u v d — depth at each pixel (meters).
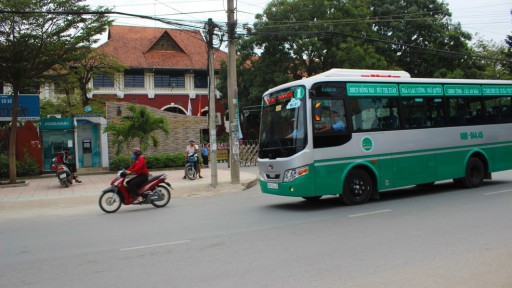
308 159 10.44
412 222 8.75
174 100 39.91
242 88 36.06
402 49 36.53
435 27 34.81
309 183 10.42
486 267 5.73
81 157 25.27
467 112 13.44
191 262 6.41
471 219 8.83
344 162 10.94
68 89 27.30
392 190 14.09
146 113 21.64
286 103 11.09
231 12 17.25
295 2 31.62
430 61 36.06
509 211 9.56
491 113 14.03
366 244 7.12
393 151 11.72
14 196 15.79
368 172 11.43
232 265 6.17
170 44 40.72
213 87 17.22
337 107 10.98
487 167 13.81
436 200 11.48
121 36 40.62
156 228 9.24
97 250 7.41
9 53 17.80
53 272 6.17
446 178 12.76
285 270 5.85
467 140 13.30
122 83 38.22
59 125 23.50
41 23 17.84
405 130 11.97
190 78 40.59
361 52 30.05
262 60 34.03
